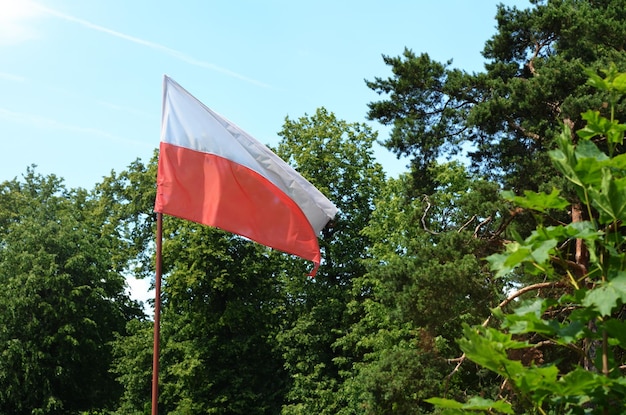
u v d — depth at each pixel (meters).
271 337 43.03
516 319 4.22
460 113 24.47
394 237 38.50
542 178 21.69
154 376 14.23
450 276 19.31
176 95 16.09
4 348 41.41
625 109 19.38
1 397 40.94
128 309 47.84
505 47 25.70
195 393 40.78
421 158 25.48
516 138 24.39
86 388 44.50
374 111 25.98
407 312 20.41
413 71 25.39
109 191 50.03
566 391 4.07
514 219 21.47
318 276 42.53
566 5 24.64
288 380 42.59
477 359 4.16
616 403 4.15
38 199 47.72
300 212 15.58
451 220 24.53
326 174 43.59
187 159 15.77
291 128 45.25
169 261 42.50
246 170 15.60
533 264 4.48
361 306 39.44
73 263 43.53
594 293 3.95
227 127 15.98
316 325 41.41
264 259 43.59
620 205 4.12
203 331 41.25
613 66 4.59
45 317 42.66
